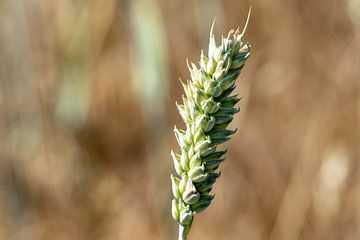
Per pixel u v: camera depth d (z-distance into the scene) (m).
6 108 7.01
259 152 7.38
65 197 7.18
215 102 2.14
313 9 7.71
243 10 7.82
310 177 7.13
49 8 6.71
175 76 7.45
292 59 7.66
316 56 7.61
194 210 2.18
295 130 7.38
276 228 7.10
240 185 7.30
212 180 2.18
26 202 6.97
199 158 2.15
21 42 6.88
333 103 7.36
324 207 6.98
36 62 6.93
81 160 7.34
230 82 2.15
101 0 6.73
